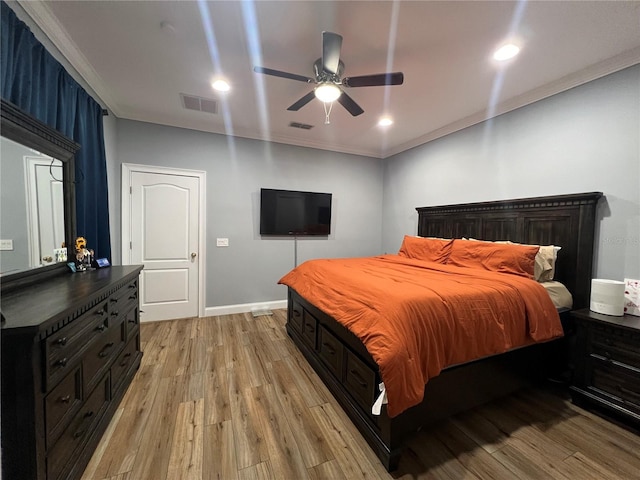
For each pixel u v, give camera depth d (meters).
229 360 2.61
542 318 1.97
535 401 2.08
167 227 3.59
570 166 2.44
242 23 1.81
